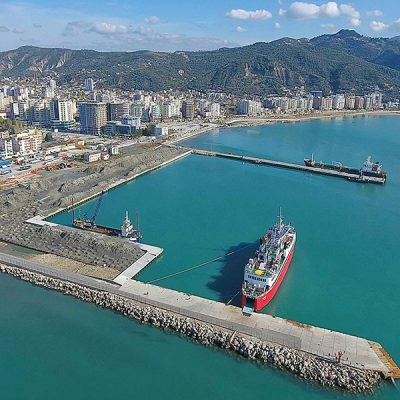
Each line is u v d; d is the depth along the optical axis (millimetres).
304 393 117750
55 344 137125
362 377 119625
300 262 199000
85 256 189000
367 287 177250
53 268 178125
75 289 164125
